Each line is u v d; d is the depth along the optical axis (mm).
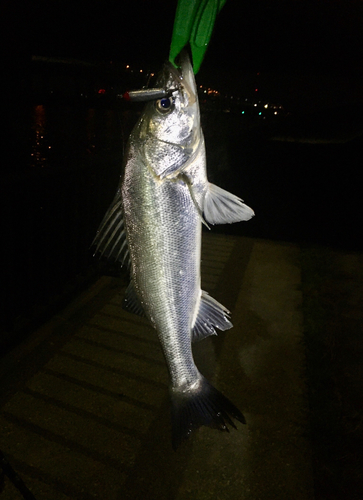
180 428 490
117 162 1442
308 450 777
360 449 776
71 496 679
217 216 470
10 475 432
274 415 865
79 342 1104
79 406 879
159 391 937
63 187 1177
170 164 433
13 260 1050
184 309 480
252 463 748
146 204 440
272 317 1262
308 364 1027
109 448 776
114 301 1321
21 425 823
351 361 1053
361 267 1684
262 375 994
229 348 1099
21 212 1047
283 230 2248
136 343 1111
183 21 383
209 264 1669
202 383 510
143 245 451
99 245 459
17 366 994
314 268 1633
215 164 3279
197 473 726
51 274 1238
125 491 690
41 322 1163
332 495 686
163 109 419
